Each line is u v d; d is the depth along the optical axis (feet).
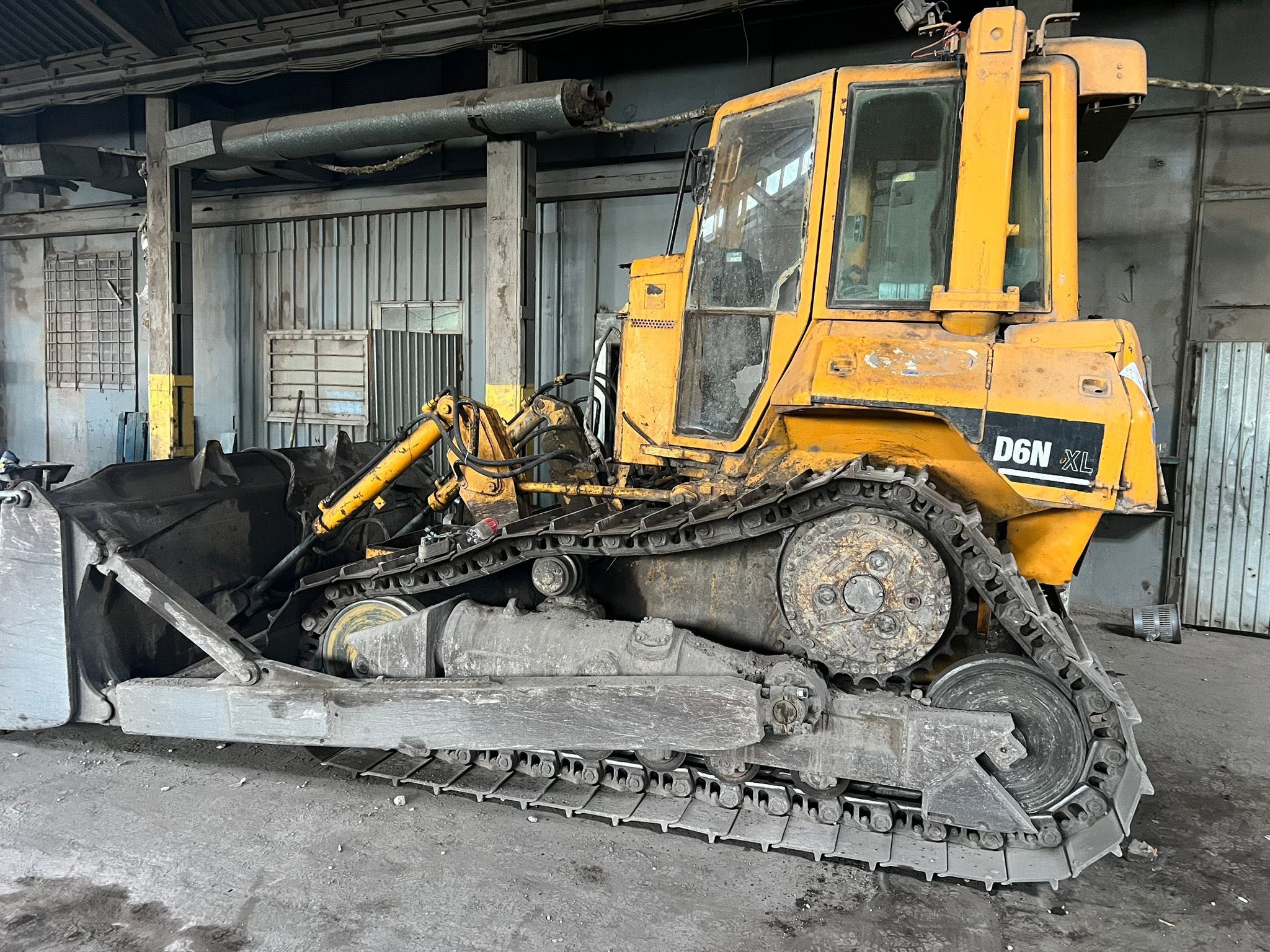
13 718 11.19
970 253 8.48
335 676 11.43
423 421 12.03
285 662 12.00
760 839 9.32
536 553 10.46
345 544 14.70
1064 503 7.91
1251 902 8.91
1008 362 8.30
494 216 22.71
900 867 9.36
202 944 7.79
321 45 24.08
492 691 9.73
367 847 9.51
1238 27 18.81
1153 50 19.43
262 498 13.61
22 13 26.30
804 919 8.35
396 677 10.81
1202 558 19.70
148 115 27.25
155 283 27.50
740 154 10.11
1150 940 8.21
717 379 10.20
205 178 29.68
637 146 24.67
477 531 10.69
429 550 10.87
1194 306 19.58
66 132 33.09
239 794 10.80
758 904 8.57
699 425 10.33
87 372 34.71
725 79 23.56
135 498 11.86
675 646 9.64
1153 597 20.33
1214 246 19.35
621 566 10.74
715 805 10.06
